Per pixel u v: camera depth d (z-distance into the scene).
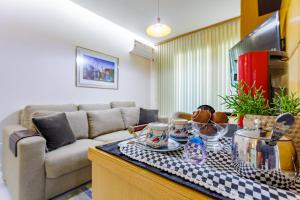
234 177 0.39
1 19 1.90
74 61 2.62
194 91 3.46
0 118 1.90
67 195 1.51
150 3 2.47
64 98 2.48
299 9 0.92
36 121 1.55
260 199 0.32
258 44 1.09
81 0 2.43
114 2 2.46
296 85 0.95
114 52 3.28
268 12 1.34
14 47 2.00
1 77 1.91
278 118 0.43
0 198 1.46
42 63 2.24
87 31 2.80
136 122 3.03
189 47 3.53
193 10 2.64
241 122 0.74
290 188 0.40
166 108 3.91
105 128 2.48
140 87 3.91
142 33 3.58
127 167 0.51
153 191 0.43
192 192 0.37
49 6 2.32
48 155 1.46
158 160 0.51
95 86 2.92
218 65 3.14
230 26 2.99
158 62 4.10
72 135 1.87
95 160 0.64
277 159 0.42
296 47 0.96
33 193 1.32
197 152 0.57
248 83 0.80
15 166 1.36
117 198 0.55
